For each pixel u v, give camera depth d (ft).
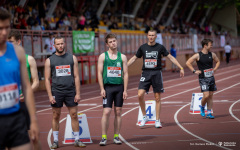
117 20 184.34
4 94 19.98
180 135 43.86
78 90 39.14
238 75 138.92
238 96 79.46
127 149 37.73
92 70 132.26
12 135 20.31
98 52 133.80
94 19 146.30
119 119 40.34
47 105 80.12
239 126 47.88
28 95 20.71
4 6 107.04
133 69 164.66
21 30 99.71
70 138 42.04
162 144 39.50
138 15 213.25
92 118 59.57
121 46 146.82
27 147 20.59
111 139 43.21
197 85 109.40
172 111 63.21
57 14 143.02
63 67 38.42
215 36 242.99
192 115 58.44
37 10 129.59
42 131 49.83
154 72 48.37
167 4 228.43
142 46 49.03
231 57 278.67
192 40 209.26
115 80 39.37
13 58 20.27
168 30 208.03
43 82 113.91
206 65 53.78
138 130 48.01
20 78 20.97
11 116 20.31
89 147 39.24
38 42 105.60
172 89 101.09
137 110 65.67
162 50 48.39
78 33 120.88
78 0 167.63
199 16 272.10
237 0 282.77
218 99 76.07
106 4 191.11
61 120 58.49
